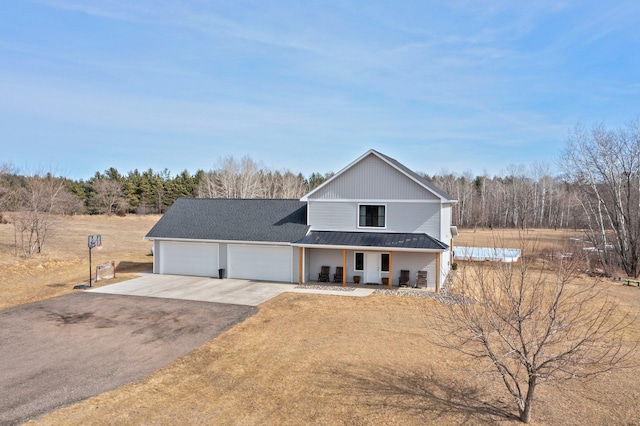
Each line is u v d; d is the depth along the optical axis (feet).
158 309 62.13
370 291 74.64
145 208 280.92
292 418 30.45
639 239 102.06
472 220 253.85
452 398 33.78
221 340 48.16
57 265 99.50
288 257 83.30
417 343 46.85
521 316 29.73
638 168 105.81
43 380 37.04
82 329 52.13
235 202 98.27
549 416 30.91
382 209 81.97
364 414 31.04
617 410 31.99
